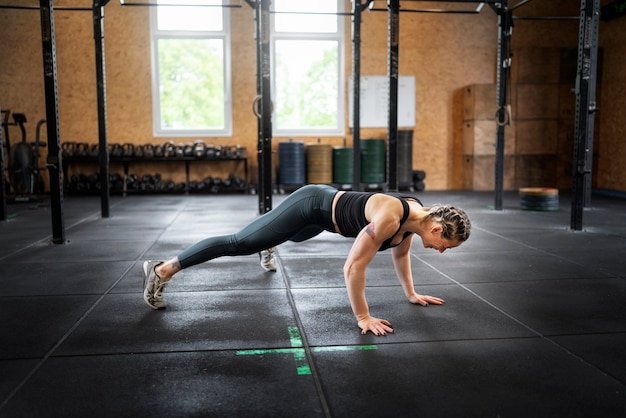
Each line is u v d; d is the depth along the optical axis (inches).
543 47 409.7
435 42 417.4
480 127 403.9
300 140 415.2
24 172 339.9
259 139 272.5
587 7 213.8
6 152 385.7
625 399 79.8
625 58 385.4
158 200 353.4
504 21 272.1
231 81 402.9
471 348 99.3
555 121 408.2
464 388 83.4
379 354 96.6
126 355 96.5
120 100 397.7
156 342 102.6
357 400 79.6
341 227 106.6
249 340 103.5
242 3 397.7
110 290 138.8
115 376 87.9
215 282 146.7
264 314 119.2
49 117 197.9
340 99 413.7
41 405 78.2
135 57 395.2
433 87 420.8
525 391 82.4
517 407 77.4
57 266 165.9
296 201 108.2
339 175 395.9
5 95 389.4
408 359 94.3
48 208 315.3
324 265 166.9
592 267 163.0
